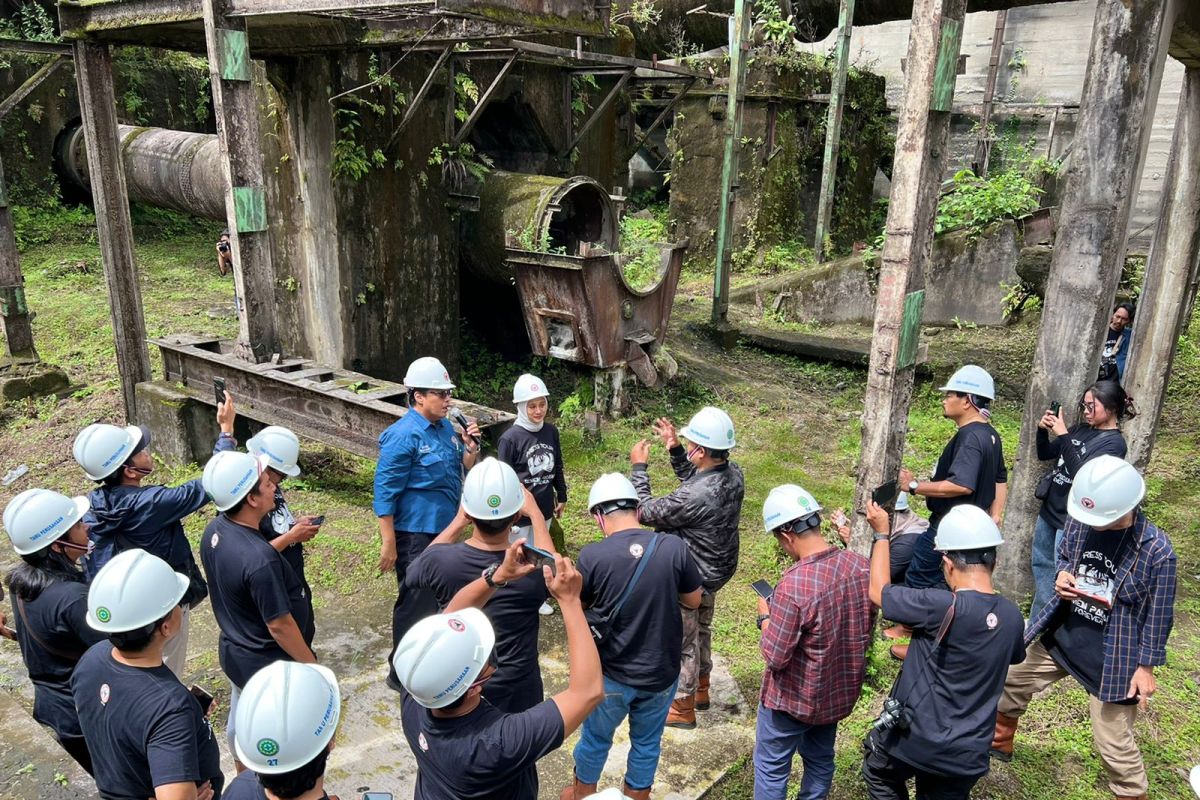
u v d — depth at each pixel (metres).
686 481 4.56
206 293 13.95
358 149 8.56
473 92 9.36
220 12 6.36
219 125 6.72
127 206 8.22
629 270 9.55
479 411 6.46
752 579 6.42
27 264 14.70
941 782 3.46
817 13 14.15
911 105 4.28
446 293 10.10
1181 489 8.02
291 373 7.34
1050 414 5.12
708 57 16.06
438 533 5.05
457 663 2.39
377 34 7.76
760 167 16.38
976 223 14.76
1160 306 6.92
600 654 3.69
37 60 16.00
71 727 3.57
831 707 3.53
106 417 8.99
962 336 13.70
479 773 2.49
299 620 3.95
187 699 2.82
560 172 11.14
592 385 9.41
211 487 3.58
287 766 2.24
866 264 14.91
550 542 4.19
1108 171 4.82
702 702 4.89
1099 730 3.94
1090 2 19.41
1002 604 3.33
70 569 3.57
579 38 9.92
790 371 11.77
